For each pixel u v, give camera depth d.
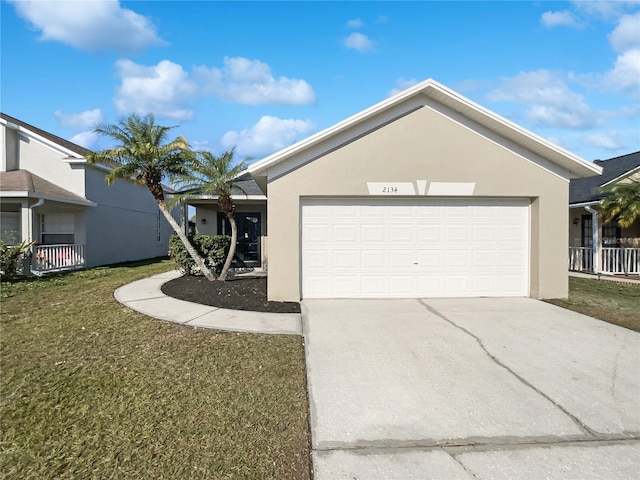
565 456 3.00
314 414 3.62
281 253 8.15
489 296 8.69
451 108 8.27
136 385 4.25
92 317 6.93
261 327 6.27
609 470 2.83
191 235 12.52
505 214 8.69
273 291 8.15
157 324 6.45
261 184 9.79
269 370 4.63
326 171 8.16
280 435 3.29
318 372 4.57
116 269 14.72
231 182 10.55
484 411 3.68
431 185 8.29
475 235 8.64
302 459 2.98
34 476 2.81
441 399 3.92
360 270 8.47
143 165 9.80
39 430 3.40
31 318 6.91
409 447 3.11
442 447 3.11
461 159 8.33
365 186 8.20
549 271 8.52
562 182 8.51
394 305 7.88
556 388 4.18
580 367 4.75
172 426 3.43
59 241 15.96
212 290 9.13
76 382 4.34
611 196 12.98
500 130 8.22
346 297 8.45
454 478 2.74
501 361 4.92
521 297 8.71
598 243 14.06
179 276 11.89
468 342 5.61
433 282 8.59
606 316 7.12
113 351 5.27
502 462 2.92
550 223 8.51
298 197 8.14
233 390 4.13
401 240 8.52
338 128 7.91
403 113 8.23
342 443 3.17
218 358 5.00
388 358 5.00
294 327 6.29
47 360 4.98
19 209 14.53
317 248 8.39
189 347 5.39
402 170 8.23
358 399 3.92
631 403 3.85
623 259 13.87
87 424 3.48
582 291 9.95
